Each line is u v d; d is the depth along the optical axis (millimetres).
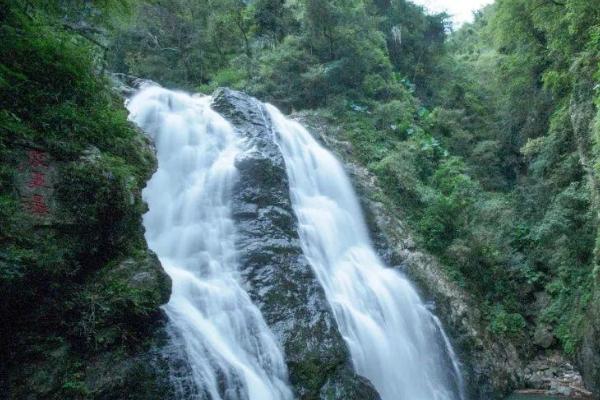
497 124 25922
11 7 6273
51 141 6156
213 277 9336
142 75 23094
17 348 5434
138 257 7043
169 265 9227
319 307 9914
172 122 12836
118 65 23250
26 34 6359
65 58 6723
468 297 15234
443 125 24547
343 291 11812
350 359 9695
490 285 16297
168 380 6500
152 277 6898
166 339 6918
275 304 9328
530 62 21188
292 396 8195
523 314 16281
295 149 15188
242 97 15164
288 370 8477
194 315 7980
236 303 8844
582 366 13344
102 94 8148
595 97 11922
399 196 17438
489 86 29531
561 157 17609
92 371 5836
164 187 11180
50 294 5793
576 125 13617
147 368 6363
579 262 15250
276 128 15195
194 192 11336
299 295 9828
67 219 6047
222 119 13891
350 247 13945
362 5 24547
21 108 6078
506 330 15156
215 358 7402
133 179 7574
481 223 17516
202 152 12555
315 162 15594
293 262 10398
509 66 22625
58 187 6078
